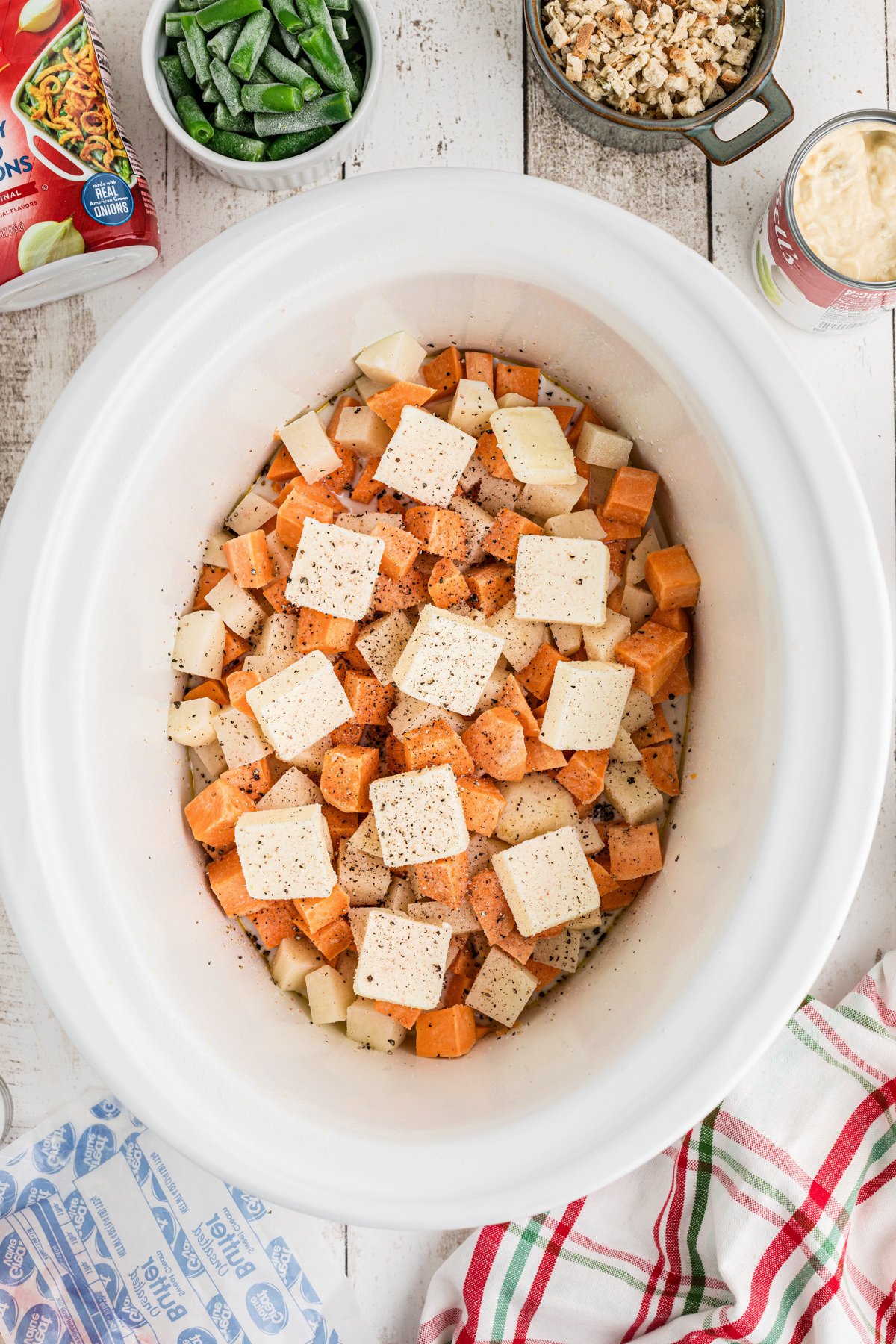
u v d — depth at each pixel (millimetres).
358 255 546
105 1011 535
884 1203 621
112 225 581
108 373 539
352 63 601
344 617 594
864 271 587
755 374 534
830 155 583
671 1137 527
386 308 576
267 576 610
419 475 596
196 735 604
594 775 595
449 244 546
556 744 590
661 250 536
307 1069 576
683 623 610
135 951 543
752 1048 526
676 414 562
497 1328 619
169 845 593
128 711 572
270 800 608
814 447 530
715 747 581
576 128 624
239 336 546
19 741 533
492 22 624
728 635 575
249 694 589
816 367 635
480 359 614
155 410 544
